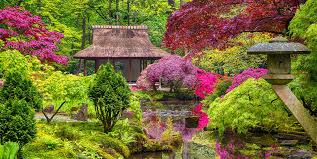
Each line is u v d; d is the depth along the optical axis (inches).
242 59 763.4
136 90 1150.3
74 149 323.3
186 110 854.5
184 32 320.8
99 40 1296.8
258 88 248.5
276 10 309.0
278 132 425.4
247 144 403.9
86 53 1234.6
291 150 371.2
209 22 315.3
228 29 303.4
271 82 143.9
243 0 308.5
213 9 313.6
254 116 242.7
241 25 303.0
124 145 374.3
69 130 367.6
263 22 308.3
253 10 310.8
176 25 322.3
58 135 356.8
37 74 487.5
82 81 408.5
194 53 333.4
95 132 385.4
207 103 731.4
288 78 140.5
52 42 680.4
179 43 330.0
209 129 511.5
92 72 1460.4
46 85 404.2
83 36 1395.2
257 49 140.5
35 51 636.1
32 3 1107.9
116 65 1364.4
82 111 478.0
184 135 503.2
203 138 471.2
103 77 390.9
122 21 1566.2
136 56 1249.4
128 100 398.0
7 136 259.0
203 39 317.4
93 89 389.4
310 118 143.8
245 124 244.8
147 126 574.6
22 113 266.8
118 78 396.5
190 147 423.8
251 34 423.2
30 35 666.8
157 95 1093.8
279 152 366.3
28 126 267.3
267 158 354.9
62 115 515.8
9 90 299.0
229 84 714.2
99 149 340.8
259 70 525.7
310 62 181.5
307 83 194.1
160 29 1528.1
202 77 970.7
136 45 1296.8
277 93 143.9
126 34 1328.7
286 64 142.3
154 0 1547.7
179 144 431.2
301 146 384.5
